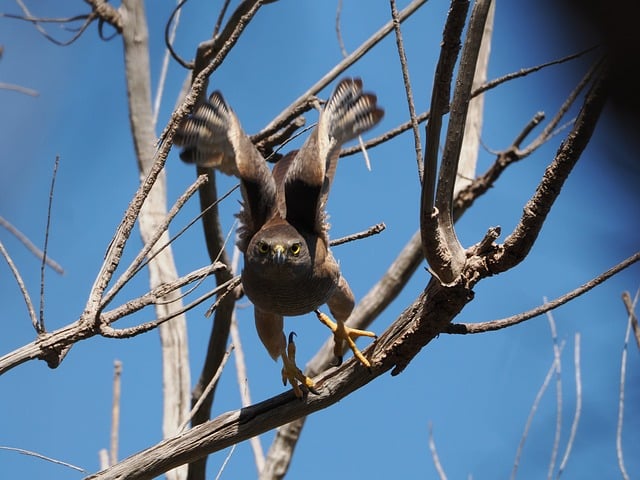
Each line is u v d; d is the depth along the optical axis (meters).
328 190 10.77
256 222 10.92
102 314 9.33
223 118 10.28
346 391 10.05
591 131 8.17
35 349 9.27
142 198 9.31
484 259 9.16
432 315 9.45
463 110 8.96
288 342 10.84
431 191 8.91
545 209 8.76
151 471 9.82
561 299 9.36
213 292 9.41
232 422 9.95
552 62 6.63
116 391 12.55
